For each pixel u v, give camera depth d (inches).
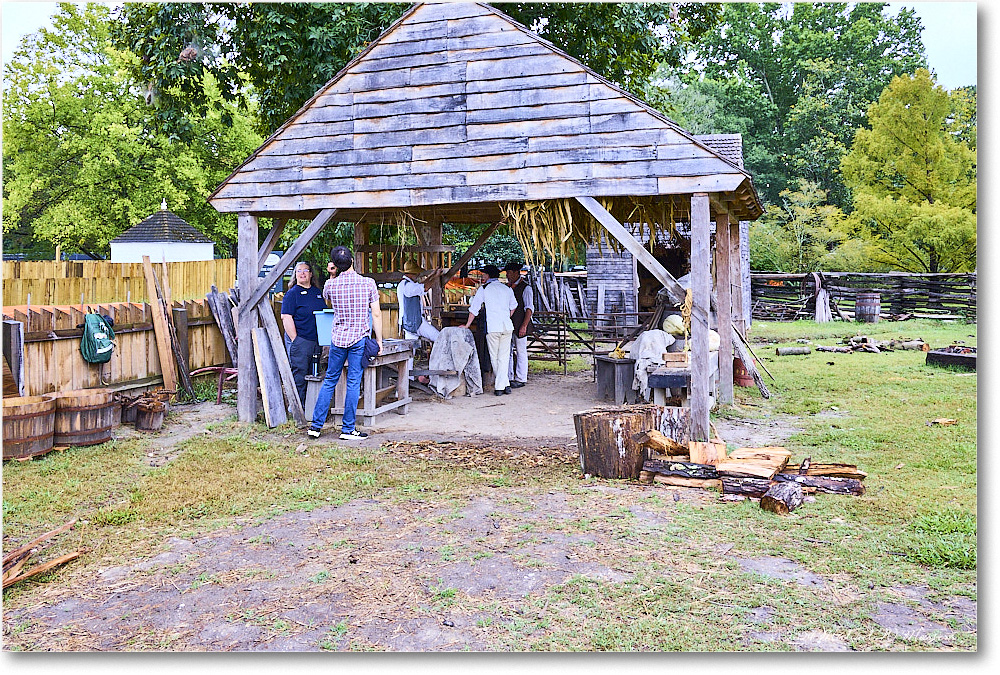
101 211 1270.9
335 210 359.3
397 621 162.1
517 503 243.6
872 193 1201.4
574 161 319.9
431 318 549.0
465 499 249.0
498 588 177.8
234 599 175.2
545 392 480.4
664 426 291.6
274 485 267.3
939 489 248.2
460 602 170.6
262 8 566.6
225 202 374.0
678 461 267.3
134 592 180.5
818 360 600.4
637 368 392.5
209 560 199.6
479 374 471.2
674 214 410.0
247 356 373.4
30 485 263.6
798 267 1226.0
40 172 1279.5
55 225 1217.4
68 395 317.1
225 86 658.8
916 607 165.0
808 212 1240.2
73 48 1310.3
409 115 345.7
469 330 470.6
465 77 336.2
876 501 235.9
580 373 577.3
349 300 337.1
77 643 155.1
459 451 314.3
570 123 320.5
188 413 397.7
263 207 369.1
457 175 338.0
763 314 1067.3
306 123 361.7
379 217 472.4
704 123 1577.3
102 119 1245.7
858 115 1536.7
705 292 305.4
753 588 175.2
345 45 558.9
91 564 198.2
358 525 225.3
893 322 955.3
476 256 987.3
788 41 1676.9
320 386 369.4
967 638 150.3
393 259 509.4
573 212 374.0
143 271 452.1
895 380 482.3
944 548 193.6
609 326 819.4
